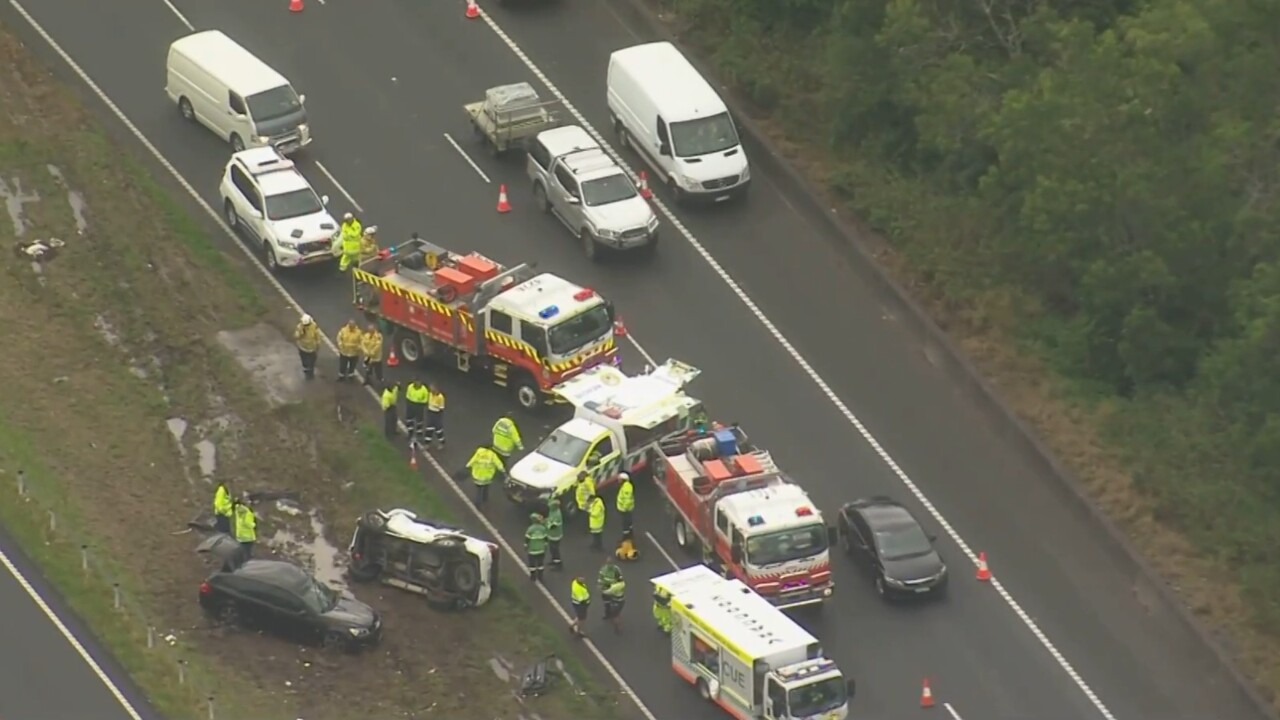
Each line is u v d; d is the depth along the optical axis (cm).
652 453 19225
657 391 19425
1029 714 17338
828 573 17975
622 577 18400
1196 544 18725
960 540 18862
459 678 17475
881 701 17400
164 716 16738
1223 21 19650
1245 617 18050
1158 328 19862
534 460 18975
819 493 19288
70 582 17912
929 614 18175
